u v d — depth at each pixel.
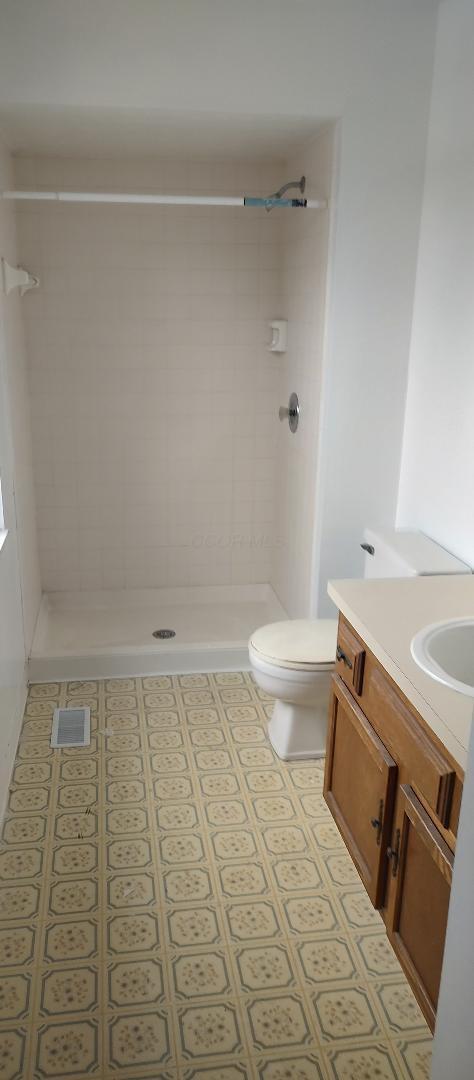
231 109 2.60
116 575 4.04
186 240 3.60
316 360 3.07
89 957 1.91
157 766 2.68
